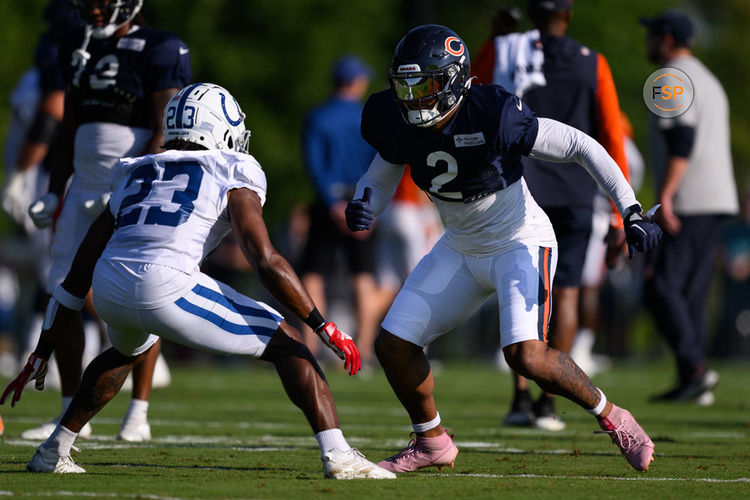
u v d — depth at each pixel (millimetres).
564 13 23766
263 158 66062
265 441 20875
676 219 31391
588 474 16375
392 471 16562
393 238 44812
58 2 24078
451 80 15422
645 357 62812
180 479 15039
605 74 23562
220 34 66875
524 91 23547
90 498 13203
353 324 52500
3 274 57312
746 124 105500
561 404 30047
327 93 66875
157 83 20500
